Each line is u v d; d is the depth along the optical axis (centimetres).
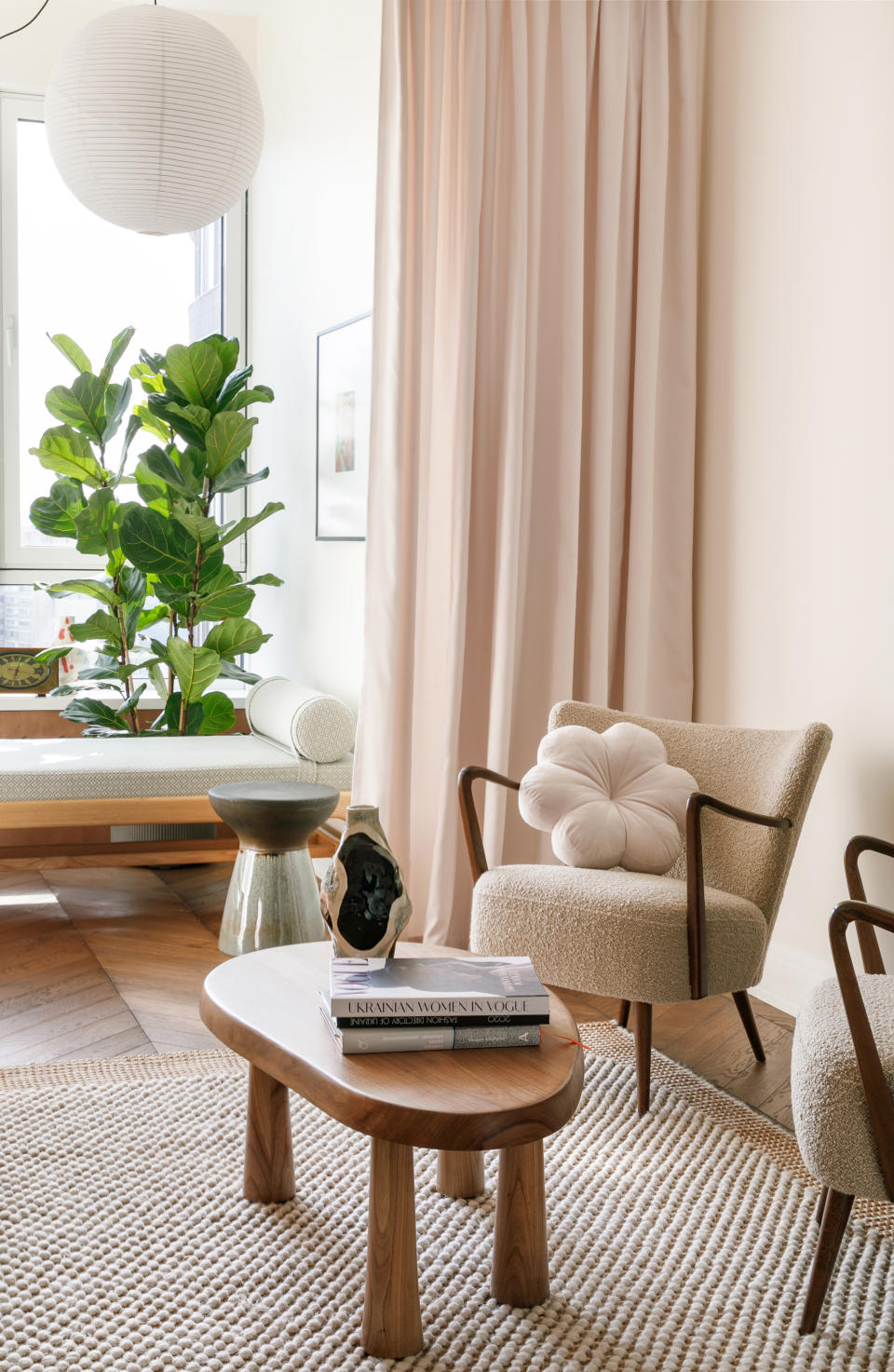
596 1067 245
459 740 324
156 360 441
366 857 171
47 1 468
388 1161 149
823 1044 155
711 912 217
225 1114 217
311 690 379
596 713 273
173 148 327
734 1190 195
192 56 325
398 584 308
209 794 305
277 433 476
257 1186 186
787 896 289
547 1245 170
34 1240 173
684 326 321
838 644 274
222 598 426
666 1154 207
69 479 449
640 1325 158
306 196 432
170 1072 235
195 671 403
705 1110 226
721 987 219
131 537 407
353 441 388
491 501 317
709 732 260
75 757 355
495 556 316
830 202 276
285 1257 172
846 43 270
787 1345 154
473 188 303
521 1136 135
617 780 254
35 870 406
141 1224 179
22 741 387
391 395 304
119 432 499
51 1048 246
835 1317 161
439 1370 147
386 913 170
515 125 304
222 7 480
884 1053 148
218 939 326
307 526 440
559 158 313
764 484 300
